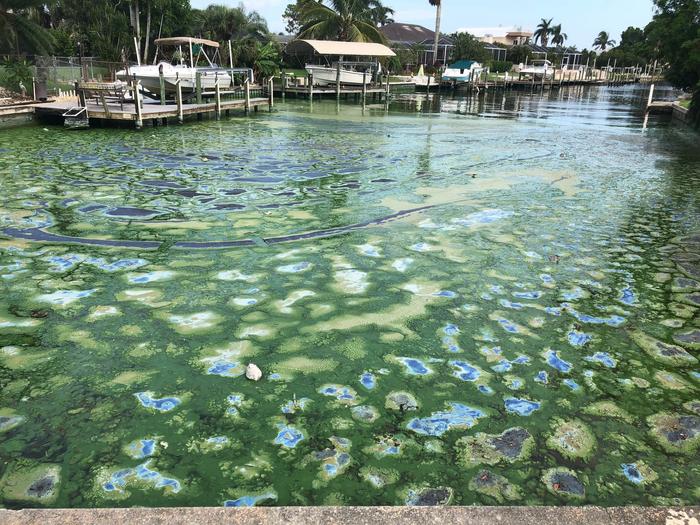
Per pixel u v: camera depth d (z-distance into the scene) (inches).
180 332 164.2
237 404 130.0
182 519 74.4
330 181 375.2
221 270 212.7
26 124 637.9
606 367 149.7
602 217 299.4
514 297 193.5
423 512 76.8
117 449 113.5
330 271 214.1
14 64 717.3
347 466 109.9
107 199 311.1
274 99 1224.2
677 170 455.2
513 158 502.0
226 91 927.7
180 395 133.1
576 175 423.5
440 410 129.3
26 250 229.1
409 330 168.4
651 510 78.2
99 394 132.6
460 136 665.6
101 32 1315.2
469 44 2154.3
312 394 134.8
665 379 144.3
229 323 170.6
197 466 109.0
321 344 159.2
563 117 1015.0
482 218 291.7
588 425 124.6
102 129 623.8
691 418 127.9
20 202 299.9
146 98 855.1
